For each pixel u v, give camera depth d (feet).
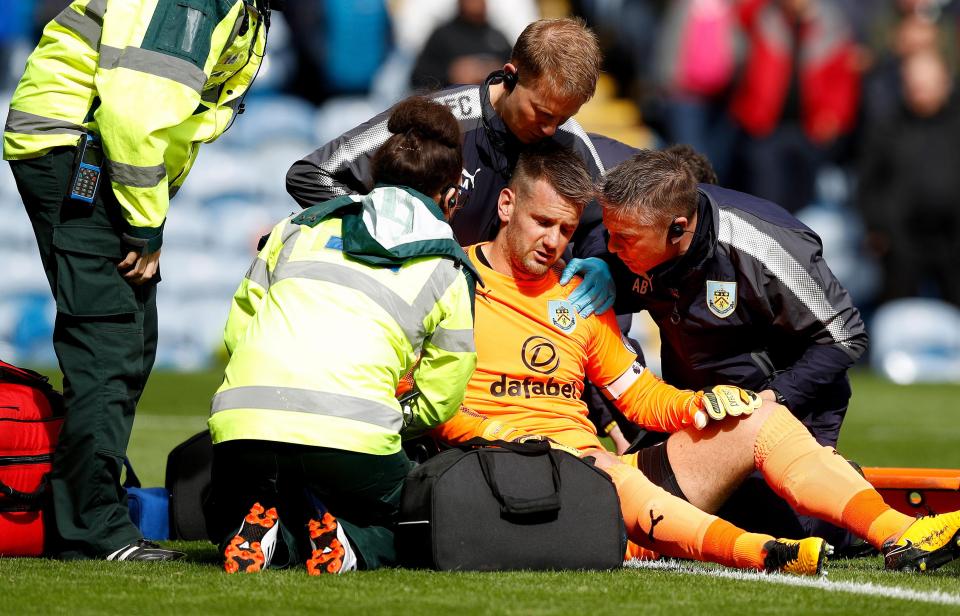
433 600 41.81
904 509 57.72
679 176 53.62
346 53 179.22
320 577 45.96
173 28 49.39
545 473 48.32
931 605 42.50
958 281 172.35
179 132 51.42
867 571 50.42
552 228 53.93
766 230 55.62
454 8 183.83
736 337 57.41
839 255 175.11
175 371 152.46
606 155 67.41
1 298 152.56
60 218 50.44
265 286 49.96
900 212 170.30
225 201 160.97
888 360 173.88
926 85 168.25
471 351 49.39
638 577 46.93
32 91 50.62
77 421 50.44
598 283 56.70
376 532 49.03
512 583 44.93
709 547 49.44
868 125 178.70
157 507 58.44
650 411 56.03
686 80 174.60
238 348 48.19
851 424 123.44
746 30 173.78
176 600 41.60
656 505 50.67
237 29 51.67
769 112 173.68
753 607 41.70
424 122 50.08
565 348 55.67
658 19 188.44
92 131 50.39
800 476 51.26
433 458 48.88
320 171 60.70
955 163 169.07
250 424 46.34
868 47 187.01
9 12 174.19
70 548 50.57
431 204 49.44
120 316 51.03
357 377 46.96
